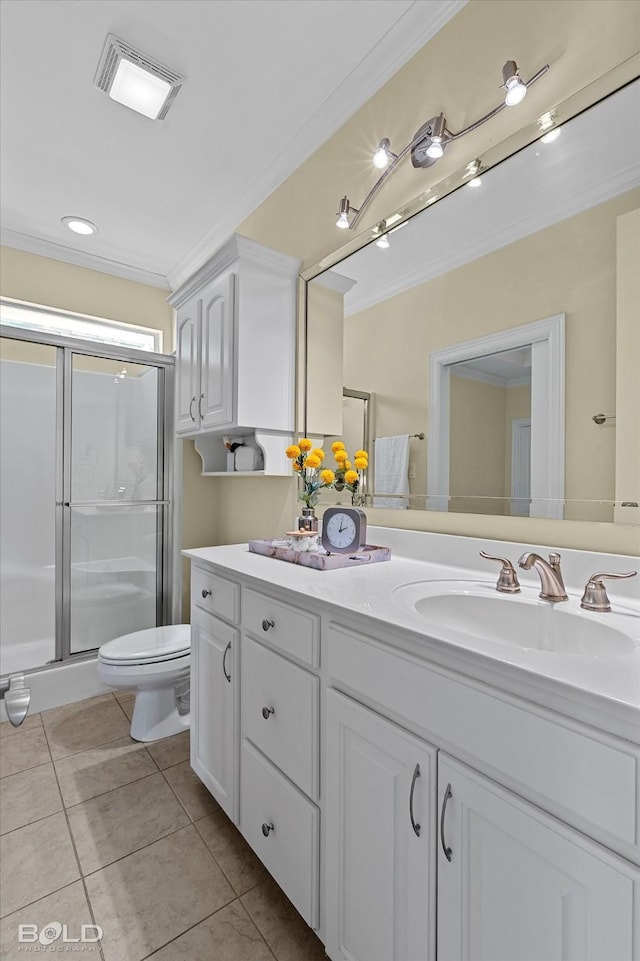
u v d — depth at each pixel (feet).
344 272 5.55
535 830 2.05
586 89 3.35
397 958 2.71
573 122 3.47
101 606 8.28
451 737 2.40
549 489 3.63
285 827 3.68
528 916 2.08
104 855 4.48
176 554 8.94
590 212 3.38
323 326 5.85
